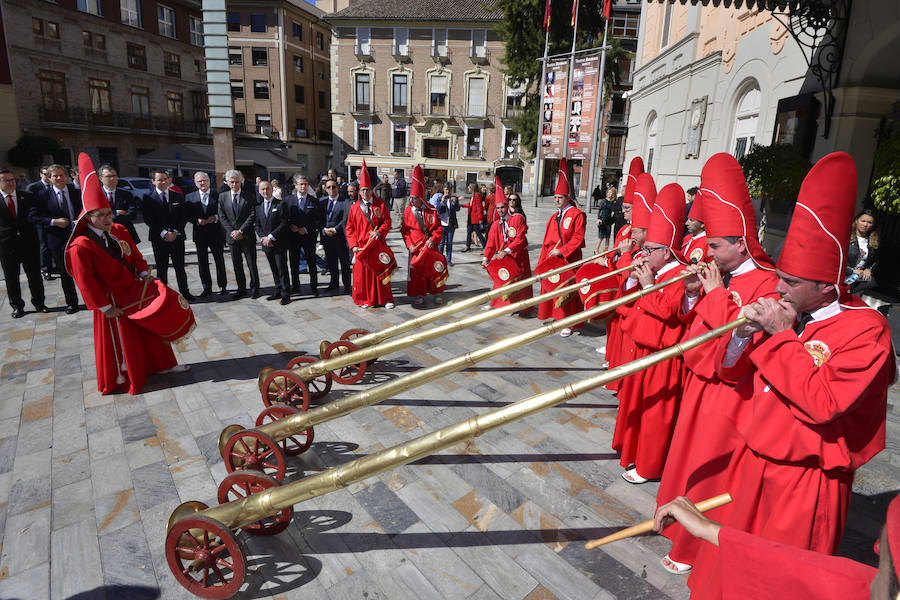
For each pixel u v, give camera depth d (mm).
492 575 2732
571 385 2096
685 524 1568
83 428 4152
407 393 4852
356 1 43719
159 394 4754
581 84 18625
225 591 2531
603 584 2678
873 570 1238
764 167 7262
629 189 5422
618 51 25062
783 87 8898
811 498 1939
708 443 2488
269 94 41562
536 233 16688
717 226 2523
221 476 3547
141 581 2693
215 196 8141
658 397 3318
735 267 2553
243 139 41438
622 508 3277
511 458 3824
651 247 3289
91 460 3719
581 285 3543
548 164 39031
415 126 39188
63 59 27625
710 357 2447
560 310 6695
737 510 2174
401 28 37750
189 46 35031
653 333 3264
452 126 38812
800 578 1315
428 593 2621
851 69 7223
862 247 6055
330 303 7879
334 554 2881
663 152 14758
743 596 1427
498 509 3254
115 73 30406
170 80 33906
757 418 2045
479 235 13555
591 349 6074
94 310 4434
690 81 12938
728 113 10984
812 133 7996
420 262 7645
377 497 3369
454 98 38438
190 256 11508
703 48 12320
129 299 4551
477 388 4965
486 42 37312
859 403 1785
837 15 7301
